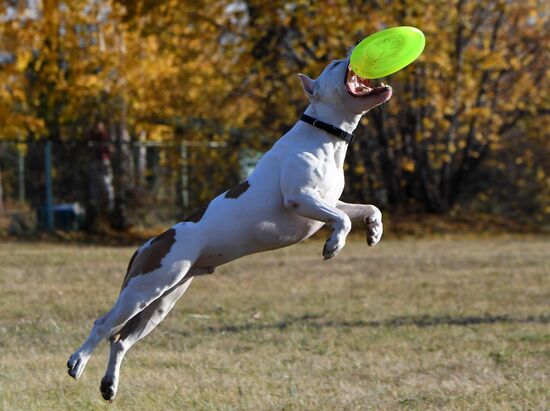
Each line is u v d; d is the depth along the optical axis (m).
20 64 25.12
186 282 6.82
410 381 7.84
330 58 21.50
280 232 6.57
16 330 10.23
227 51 22.66
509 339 9.86
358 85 6.59
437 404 6.91
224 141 24.50
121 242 22.50
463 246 20.97
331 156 6.54
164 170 24.44
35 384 7.60
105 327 6.57
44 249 20.17
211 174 24.45
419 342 9.71
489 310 11.92
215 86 23.95
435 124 24.97
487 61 23.34
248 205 6.46
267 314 11.48
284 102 22.61
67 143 23.91
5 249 20.12
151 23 22.58
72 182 23.95
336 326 10.66
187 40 23.52
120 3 22.80
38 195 24.14
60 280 14.59
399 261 17.42
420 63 21.88
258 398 7.09
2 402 6.91
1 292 13.20
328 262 17.27
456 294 13.34
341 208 6.81
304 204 6.36
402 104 24.36
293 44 22.09
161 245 6.49
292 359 8.81
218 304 12.24
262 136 23.89
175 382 7.70
